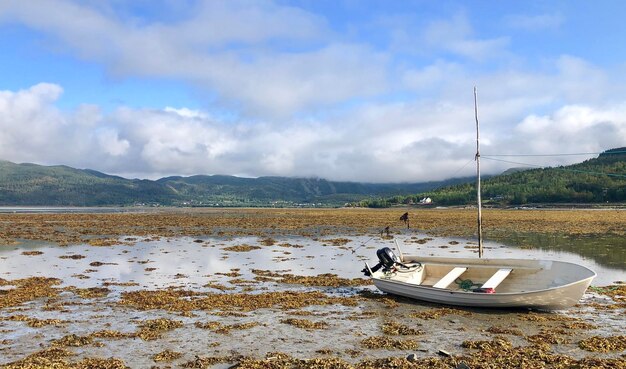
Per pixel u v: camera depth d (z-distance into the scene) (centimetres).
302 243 4612
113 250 3988
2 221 7988
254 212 14738
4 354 1420
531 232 5603
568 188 17162
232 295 2208
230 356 1392
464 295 1922
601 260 3291
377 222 7912
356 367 1287
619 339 1502
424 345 1498
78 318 1828
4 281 2552
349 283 2559
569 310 1911
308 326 1712
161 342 1529
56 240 4728
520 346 1466
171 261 3378
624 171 18200
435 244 4484
